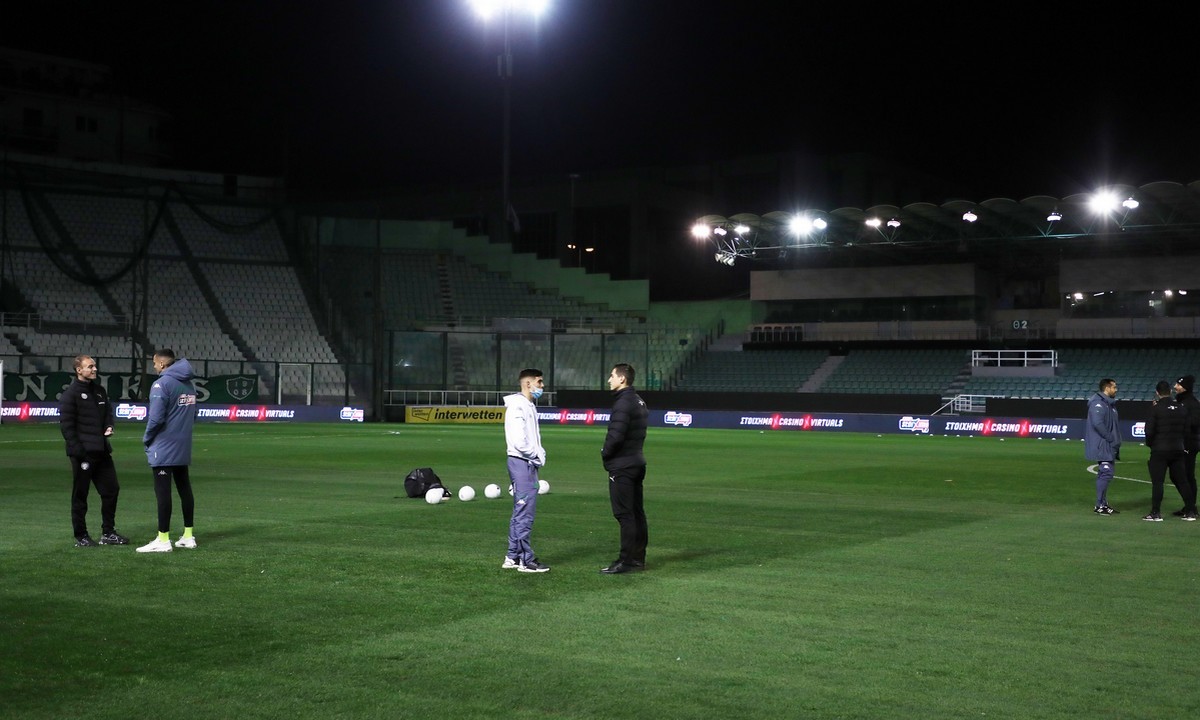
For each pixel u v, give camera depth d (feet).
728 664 24.04
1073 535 45.47
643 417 35.68
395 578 33.91
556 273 204.74
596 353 194.59
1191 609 30.09
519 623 27.81
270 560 37.14
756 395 168.96
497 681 22.62
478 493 61.62
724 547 41.11
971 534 45.52
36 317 170.71
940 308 185.98
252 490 61.87
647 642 25.93
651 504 56.70
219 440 114.83
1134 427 133.59
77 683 22.39
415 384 187.52
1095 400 53.83
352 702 21.20
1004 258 181.27
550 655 24.67
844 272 190.29
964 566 37.09
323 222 202.39
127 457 87.81
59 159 194.18
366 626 27.43
